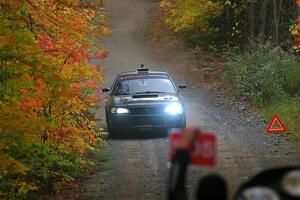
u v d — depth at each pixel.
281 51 59.06
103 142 33.78
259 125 40.44
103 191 25.05
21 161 23.27
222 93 57.41
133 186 25.67
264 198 3.81
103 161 30.78
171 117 36.97
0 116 18.27
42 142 22.42
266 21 74.88
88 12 25.14
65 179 26.48
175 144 3.60
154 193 24.36
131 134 39.00
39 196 24.23
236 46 70.06
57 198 23.94
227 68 65.25
